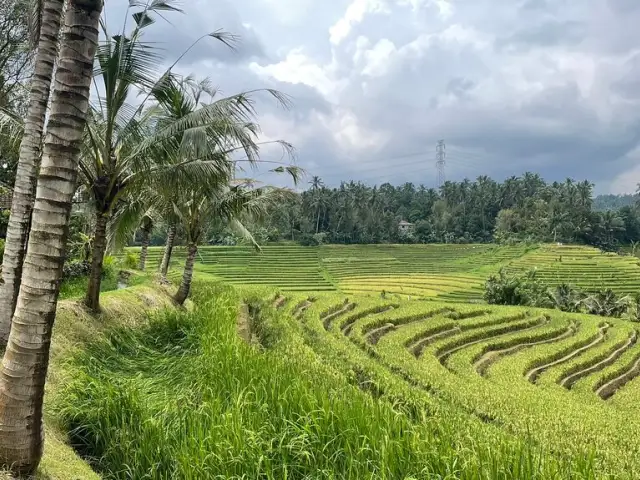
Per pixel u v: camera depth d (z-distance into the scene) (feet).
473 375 59.57
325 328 83.46
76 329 35.50
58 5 28.27
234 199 61.16
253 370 29.66
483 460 21.13
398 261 274.16
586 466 22.53
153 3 36.78
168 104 47.19
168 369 34.27
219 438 21.26
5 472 16.12
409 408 35.91
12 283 27.55
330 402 24.88
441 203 388.98
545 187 398.42
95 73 36.47
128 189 40.57
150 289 59.47
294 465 20.83
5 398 16.51
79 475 19.30
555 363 75.36
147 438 22.53
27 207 27.96
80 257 72.90
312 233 309.01
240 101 39.42
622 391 63.62
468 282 212.43
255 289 110.22
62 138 16.58
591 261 249.34
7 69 50.75
